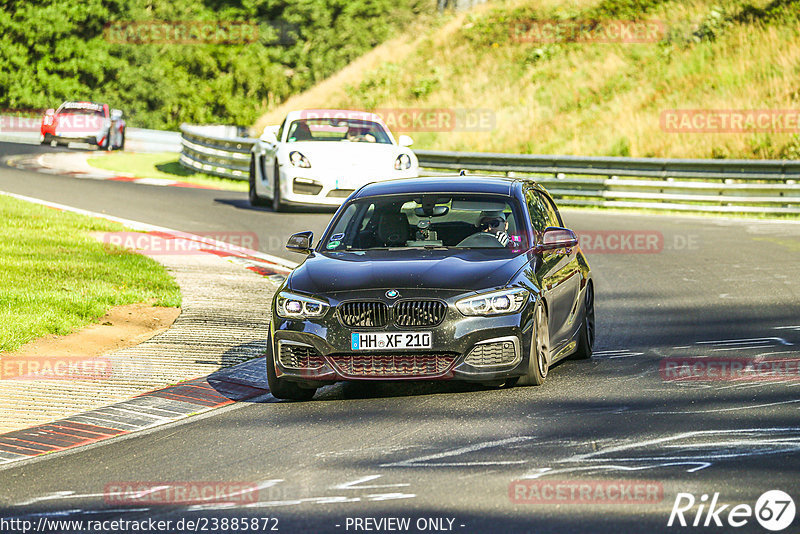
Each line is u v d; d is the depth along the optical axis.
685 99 112.00
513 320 26.61
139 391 29.14
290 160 66.56
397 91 142.88
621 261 55.47
